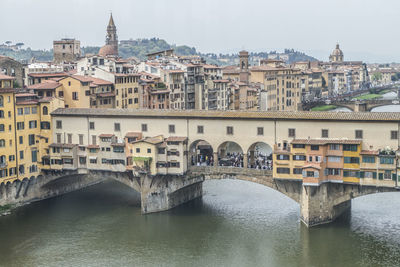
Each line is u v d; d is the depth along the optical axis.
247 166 109.19
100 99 146.12
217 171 111.44
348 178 100.69
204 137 111.31
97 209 120.38
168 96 175.38
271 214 113.88
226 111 111.69
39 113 124.00
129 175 118.81
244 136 108.00
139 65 180.62
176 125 113.06
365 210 115.25
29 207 122.19
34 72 179.88
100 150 119.00
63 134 122.75
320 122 101.94
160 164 113.00
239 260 89.94
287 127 104.44
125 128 117.25
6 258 92.38
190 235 101.75
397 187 96.94
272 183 106.94
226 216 112.94
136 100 161.38
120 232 104.19
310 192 101.88
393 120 96.56
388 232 100.50
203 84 193.25
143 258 91.62
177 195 120.44
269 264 87.94
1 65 155.38
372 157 98.25
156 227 106.62
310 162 101.31
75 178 139.00
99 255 93.25
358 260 88.56
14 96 117.81
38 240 100.69
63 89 137.38
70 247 97.06
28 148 122.25
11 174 118.38
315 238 98.06
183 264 88.88
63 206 123.25
